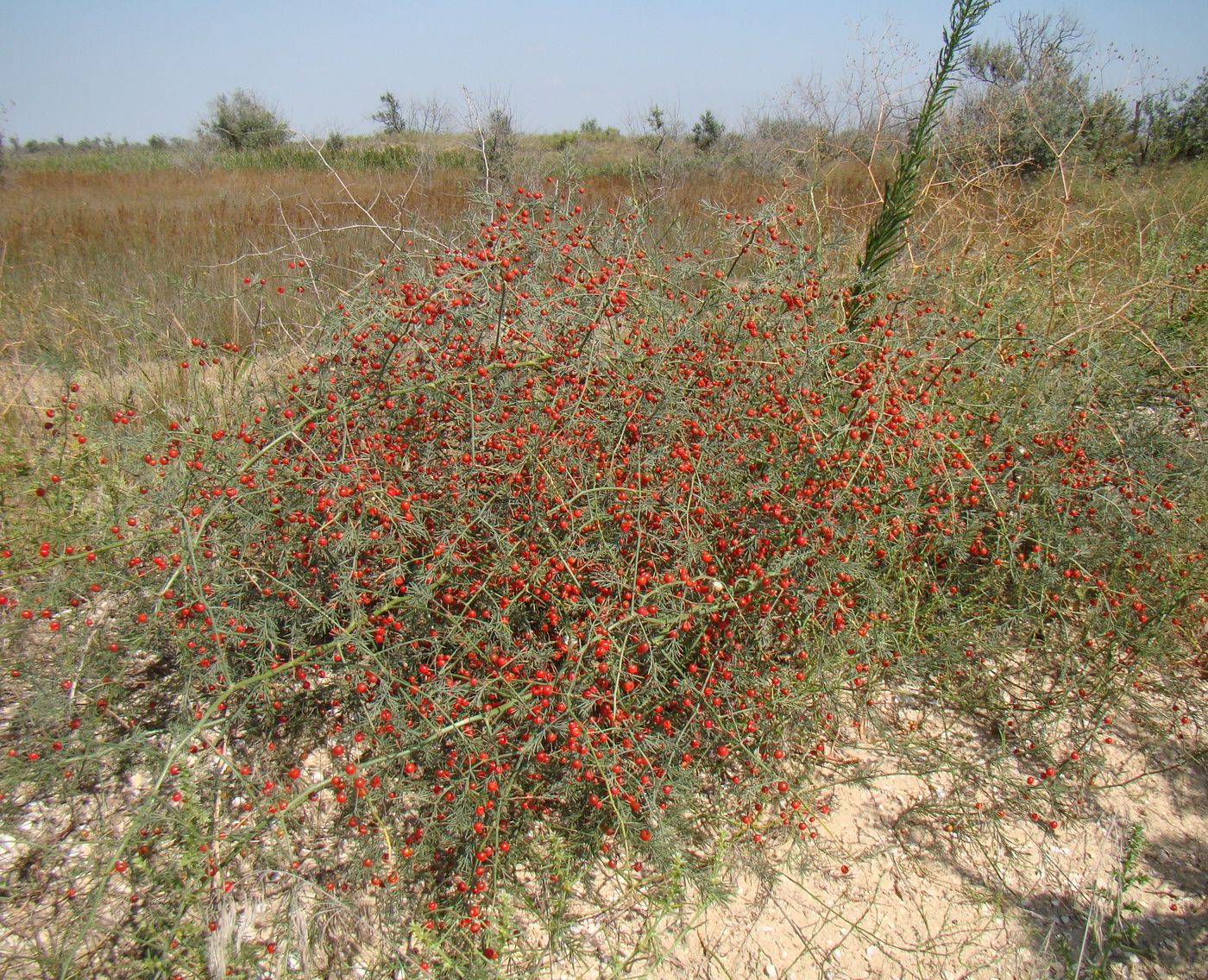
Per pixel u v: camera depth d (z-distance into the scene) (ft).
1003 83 33.42
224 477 9.16
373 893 7.27
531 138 50.03
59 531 9.84
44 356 11.56
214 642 8.09
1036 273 15.60
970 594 10.64
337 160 56.95
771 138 39.11
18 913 7.14
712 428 9.40
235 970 6.66
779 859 8.07
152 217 33.73
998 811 8.50
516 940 7.11
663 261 12.34
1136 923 7.67
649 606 8.11
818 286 11.47
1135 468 11.32
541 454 8.91
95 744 7.80
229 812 8.05
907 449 9.67
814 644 8.56
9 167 58.18
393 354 9.49
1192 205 21.54
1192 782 9.18
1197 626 10.62
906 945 7.43
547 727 7.43
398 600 8.16
